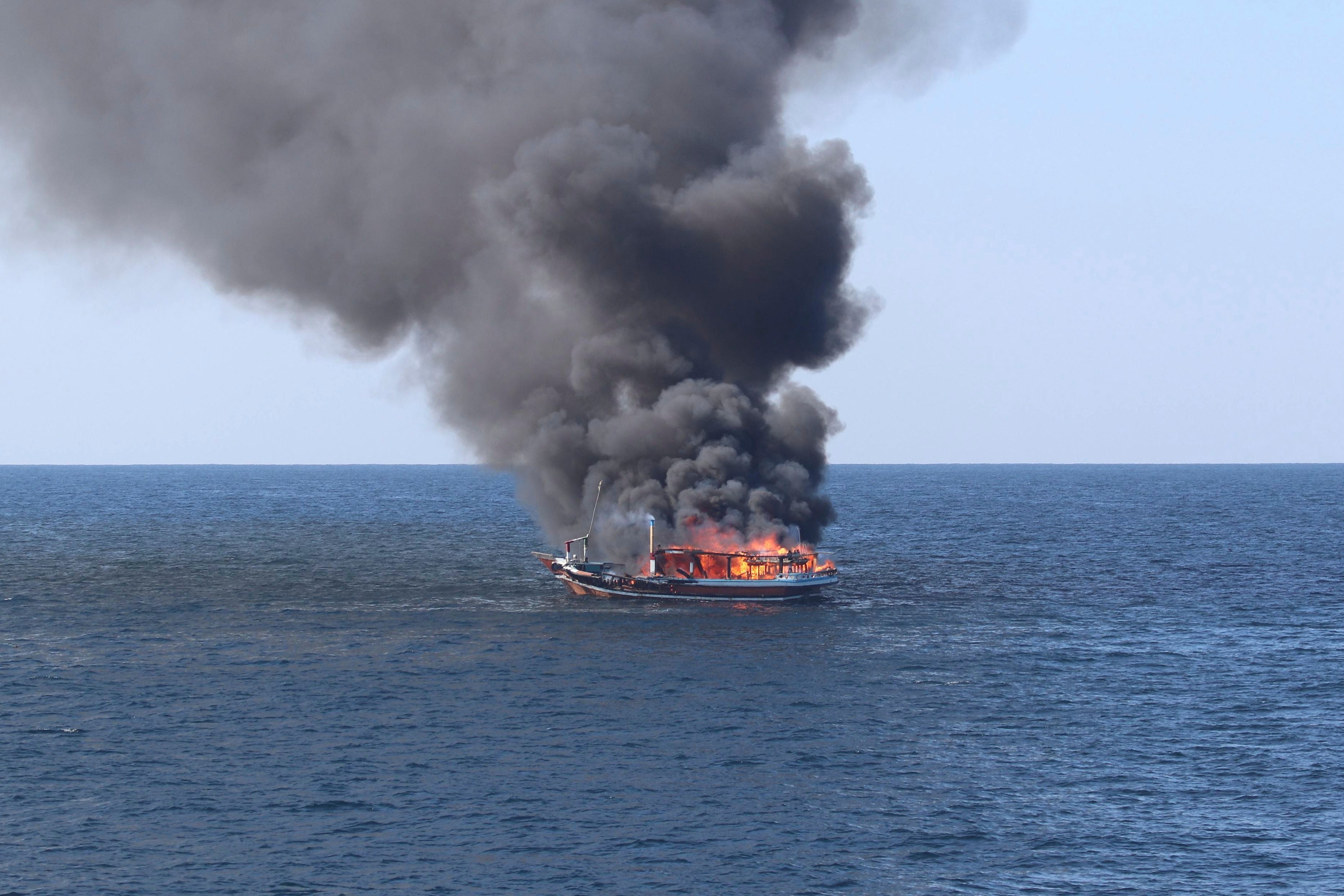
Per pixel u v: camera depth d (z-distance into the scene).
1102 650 150.00
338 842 86.12
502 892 79.00
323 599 192.50
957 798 95.38
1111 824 90.50
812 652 147.50
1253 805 94.19
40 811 91.25
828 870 82.50
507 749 106.62
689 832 88.50
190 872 81.31
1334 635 162.38
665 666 139.25
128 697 123.62
